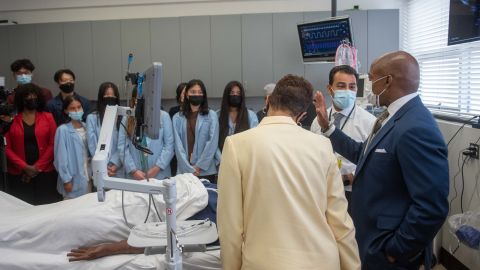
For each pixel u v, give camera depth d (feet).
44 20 16.83
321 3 16.20
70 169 10.93
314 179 4.17
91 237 6.71
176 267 4.71
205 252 6.25
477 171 8.66
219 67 15.61
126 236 6.87
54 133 11.49
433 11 13.66
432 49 13.71
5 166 10.50
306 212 4.10
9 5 16.83
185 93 11.59
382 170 4.83
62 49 15.80
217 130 11.33
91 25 15.64
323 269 3.96
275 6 16.30
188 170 11.06
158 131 4.67
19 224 6.70
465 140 9.19
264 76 15.58
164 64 15.66
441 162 4.42
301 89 4.52
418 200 4.39
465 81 11.17
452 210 9.78
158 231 5.91
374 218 4.92
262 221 4.03
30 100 11.14
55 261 6.52
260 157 4.11
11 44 15.93
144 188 4.67
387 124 4.98
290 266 3.85
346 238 4.27
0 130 10.06
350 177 7.19
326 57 13.83
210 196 7.32
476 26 9.03
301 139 4.31
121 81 15.75
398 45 15.24
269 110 4.71
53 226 6.66
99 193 4.63
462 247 9.13
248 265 4.02
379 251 4.85
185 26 15.49
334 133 6.27
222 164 4.31
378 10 15.08
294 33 15.37
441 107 12.51
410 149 4.48
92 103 15.98
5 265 6.45
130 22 15.55
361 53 15.21
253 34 15.44
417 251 4.53
